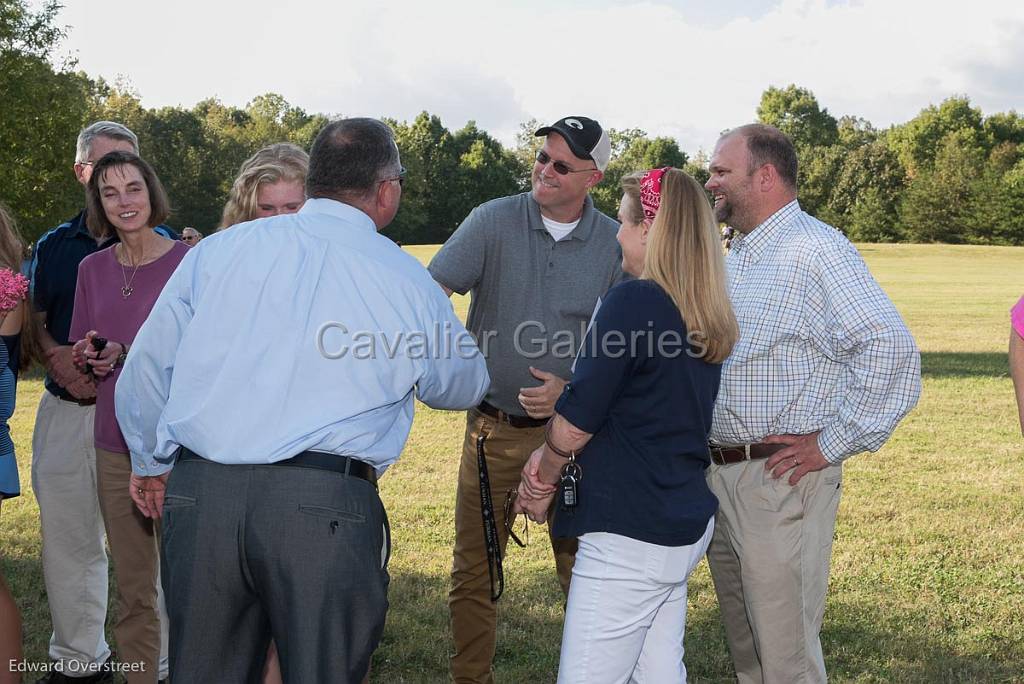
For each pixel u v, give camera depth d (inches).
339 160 90.6
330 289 86.2
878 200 2645.2
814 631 116.0
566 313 136.5
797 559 113.1
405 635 159.3
